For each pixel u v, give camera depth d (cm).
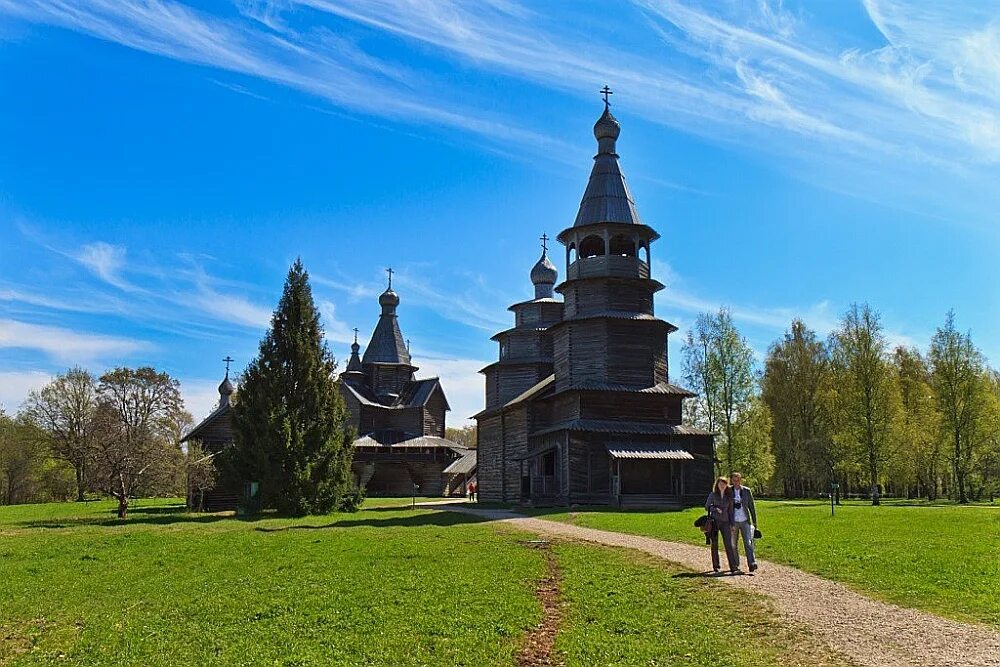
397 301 8738
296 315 4600
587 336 4912
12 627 1566
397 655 1280
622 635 1357
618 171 5184
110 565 2302
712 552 1873
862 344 5866
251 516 4284
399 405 8350
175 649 1360
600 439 4700
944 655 1157
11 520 4372
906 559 1912
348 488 4659
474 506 5206
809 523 3023
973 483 6469
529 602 1627
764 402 7381
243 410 4531
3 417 8144
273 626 1488
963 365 6000
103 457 4412
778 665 1160
